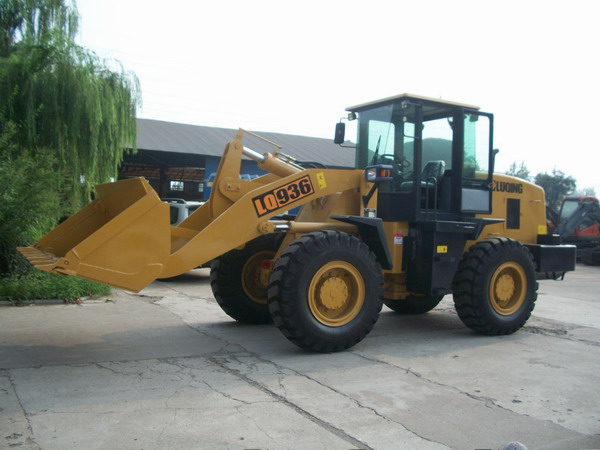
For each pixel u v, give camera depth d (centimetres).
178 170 2797
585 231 1898
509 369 505
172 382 443
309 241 529
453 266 629
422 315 790
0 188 827
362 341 610
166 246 501
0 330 621
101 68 1159
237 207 550
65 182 1032
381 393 428
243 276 674
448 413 389
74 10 1180
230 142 629
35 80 1010
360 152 691
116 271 478
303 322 522
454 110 662
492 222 662
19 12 1097
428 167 652
